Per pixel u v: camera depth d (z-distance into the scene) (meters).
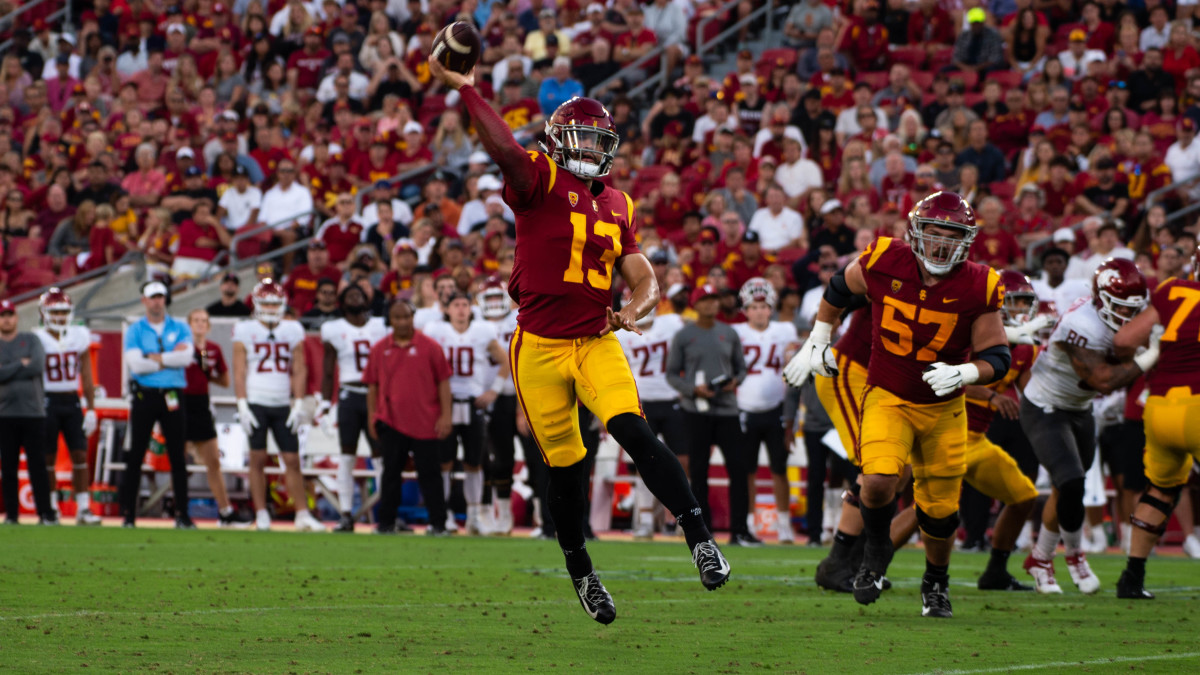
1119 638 16.91
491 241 50.75
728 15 65.38
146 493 46.22
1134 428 36.84
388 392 38.19
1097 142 51.38
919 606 20.88
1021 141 52.78
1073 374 23.59
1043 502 36.88
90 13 77.88
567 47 65.12
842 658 14.69
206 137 66.31
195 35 74.81
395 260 49.41
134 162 65.88
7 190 63.53
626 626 17.47
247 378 40.12
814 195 51.03
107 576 22.81
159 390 39.12
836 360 22.52
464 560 28.48
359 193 58.34
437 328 39.38
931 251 17.88
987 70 56.97
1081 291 40.78
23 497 45.03
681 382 37.78
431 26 68.44
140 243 59.19
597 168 15.17
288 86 70.25
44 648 14.28
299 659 13.92
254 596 20.20
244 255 57.31
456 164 60.12
